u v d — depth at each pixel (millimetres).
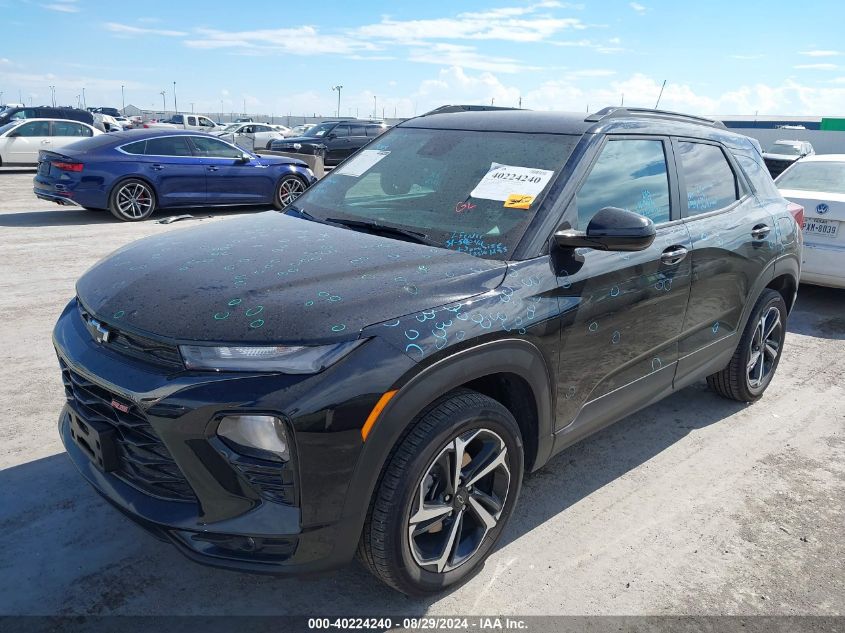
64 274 7258
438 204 3141
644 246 2695
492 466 2656
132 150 11102
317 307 2279
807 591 2818
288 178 12977
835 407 4672
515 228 2859
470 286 2562
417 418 2395
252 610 2582
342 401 2143
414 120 4043
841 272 6574
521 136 3369
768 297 4406
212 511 2209
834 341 6098
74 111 22219
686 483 3623
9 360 4805
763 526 3262
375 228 3111
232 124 37812
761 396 4789
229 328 2203
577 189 3021
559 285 2783
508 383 2758
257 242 2910
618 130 3348
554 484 3568
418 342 2297
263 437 2131
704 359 3910
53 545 2879
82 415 2512
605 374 3137
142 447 2297
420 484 2383
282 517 2176
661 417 4434
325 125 25781
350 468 2193
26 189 15398
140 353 2312
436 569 2568
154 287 2504
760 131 35344
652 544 3086
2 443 3662
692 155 3820
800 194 6902
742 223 4008
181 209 12781
